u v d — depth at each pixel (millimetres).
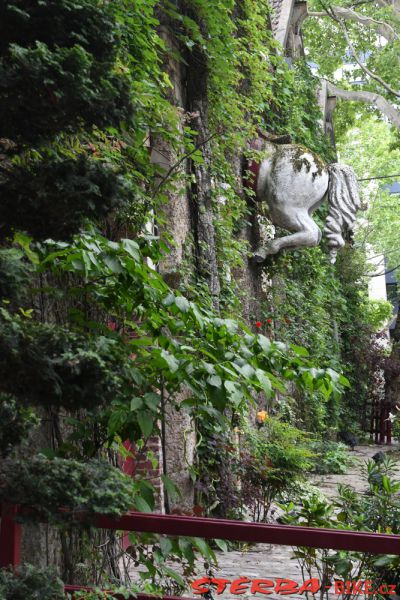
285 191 14008
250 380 5078
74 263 4719
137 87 7129
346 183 14453
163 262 9992
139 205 6832
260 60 14062
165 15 10273
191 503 9945
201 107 10953
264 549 9500
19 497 2912
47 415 5328
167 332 6453
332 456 18281
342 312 25297
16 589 2756
